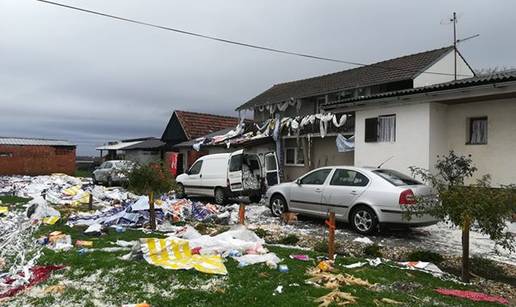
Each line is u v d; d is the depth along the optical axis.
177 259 6.57
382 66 22.89
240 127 25.52
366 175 10.58
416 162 14.78
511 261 8.20
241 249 7.27
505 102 13.53
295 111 25.75
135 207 11.70
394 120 15.68
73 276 5.80
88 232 9.49
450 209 6.46
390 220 9.80
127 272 5.97
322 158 21.55
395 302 5.04
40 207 11.98
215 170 17.08
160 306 4.71
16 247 7.45
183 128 33.06
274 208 13.07
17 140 40.72
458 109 14.76
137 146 37.09
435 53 21.58
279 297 5.01
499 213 6.18
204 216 12.88
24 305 4.74
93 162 47.56
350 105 17.12
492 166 13.77
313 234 10.31
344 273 6.29
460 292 5.83
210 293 5.11
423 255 7.77
